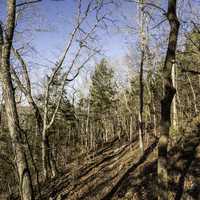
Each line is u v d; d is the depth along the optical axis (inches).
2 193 922.7
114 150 1033.5
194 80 1197.7
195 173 487.8
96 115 1892.2
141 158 697.6
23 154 292.5
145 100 1264.8
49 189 679.7
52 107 989.2
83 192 624.1
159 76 975.0
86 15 740.7
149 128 1159.0
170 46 309.0
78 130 1759.4
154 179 527.5
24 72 767.1
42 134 780.6
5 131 678.5
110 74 1863.9
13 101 295.4
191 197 427.5
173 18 310.8
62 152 1366.9
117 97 1875.0
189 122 812.6
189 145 625.0
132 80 1464.1
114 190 572.4
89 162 919.0
